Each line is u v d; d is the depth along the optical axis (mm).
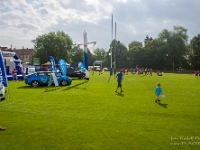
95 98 13180
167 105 11023
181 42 76688
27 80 19812
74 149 5379
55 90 17172
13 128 6996
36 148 5438
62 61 20906
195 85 22172
